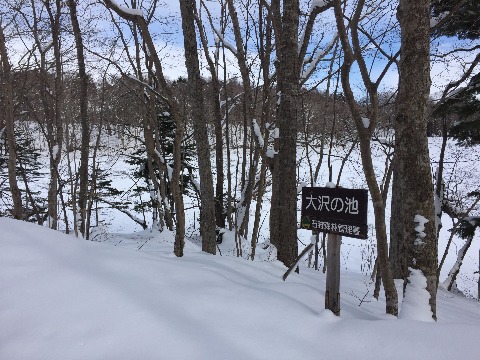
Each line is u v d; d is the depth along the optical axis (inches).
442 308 212.8
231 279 152.6
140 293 118.6
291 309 122.4
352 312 141.7
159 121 474.0
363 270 589.0
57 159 352.5
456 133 395.5
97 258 141.6
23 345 92.3
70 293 113.7
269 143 321.1
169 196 515.5
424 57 138.3
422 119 139.0
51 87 383.6
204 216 265.4
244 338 101.0
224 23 416.8
